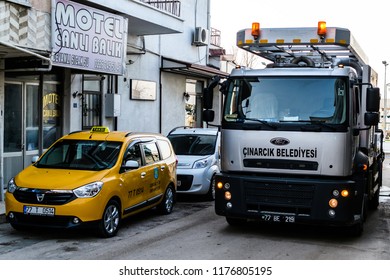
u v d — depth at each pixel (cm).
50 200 816
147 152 1034
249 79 870
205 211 1163
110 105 1645
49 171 885
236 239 871
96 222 830
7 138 1298
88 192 820
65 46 1208
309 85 841
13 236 865
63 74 1458
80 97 1521
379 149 1251
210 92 909
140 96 1861
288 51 1008
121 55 1435
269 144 845
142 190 981
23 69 1159
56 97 1460
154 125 1981
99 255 748
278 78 856
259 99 859
